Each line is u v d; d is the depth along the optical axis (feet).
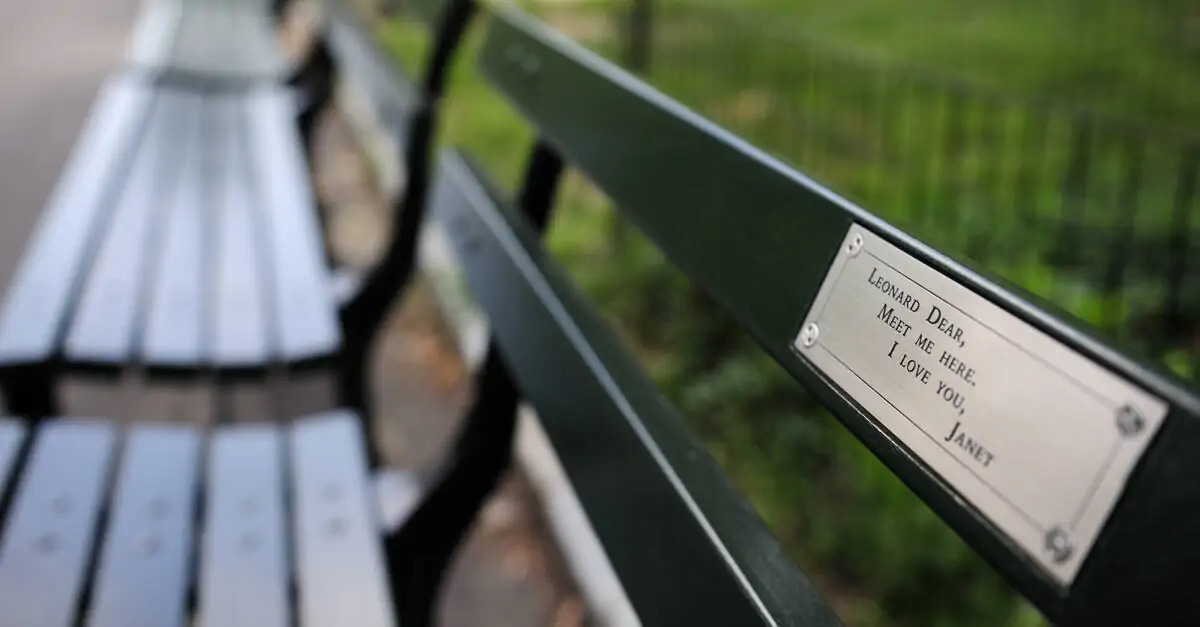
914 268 2.51
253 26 14.19
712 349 9.57
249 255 6.96
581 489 3.84
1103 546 1.85
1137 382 1.84
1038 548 1.98
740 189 3.51
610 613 5.90
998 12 26.96
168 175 8.26
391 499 5.03
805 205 3.10
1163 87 20.15
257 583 4.15
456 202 6.14
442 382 8.79
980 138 14.16
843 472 7.92
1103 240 10.62
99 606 3.94
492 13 7.09
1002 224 11.41
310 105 11.33
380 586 4.17
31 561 4.13
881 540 7.15
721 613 2.81
